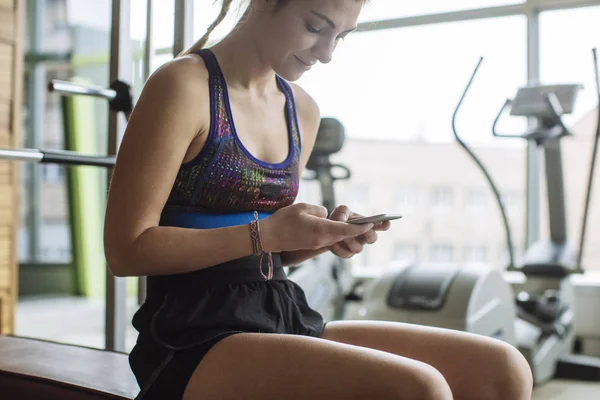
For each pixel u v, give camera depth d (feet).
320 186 13.33
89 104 22.61
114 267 4.18
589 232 16.29
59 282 23.24
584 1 14.51
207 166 4.32
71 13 24.04
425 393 3.42
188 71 4.28
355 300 13.69
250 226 4.10
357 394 3.53
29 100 24.41
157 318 4.17
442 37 15.90
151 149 4.09
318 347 3.76
